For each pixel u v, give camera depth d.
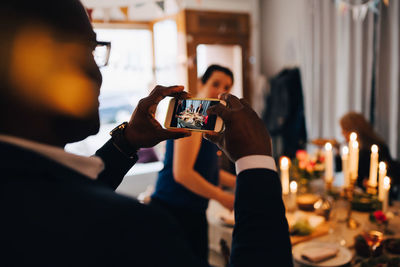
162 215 0.33
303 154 2.08
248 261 0.39
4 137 0.31
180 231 0.34
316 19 3.65
